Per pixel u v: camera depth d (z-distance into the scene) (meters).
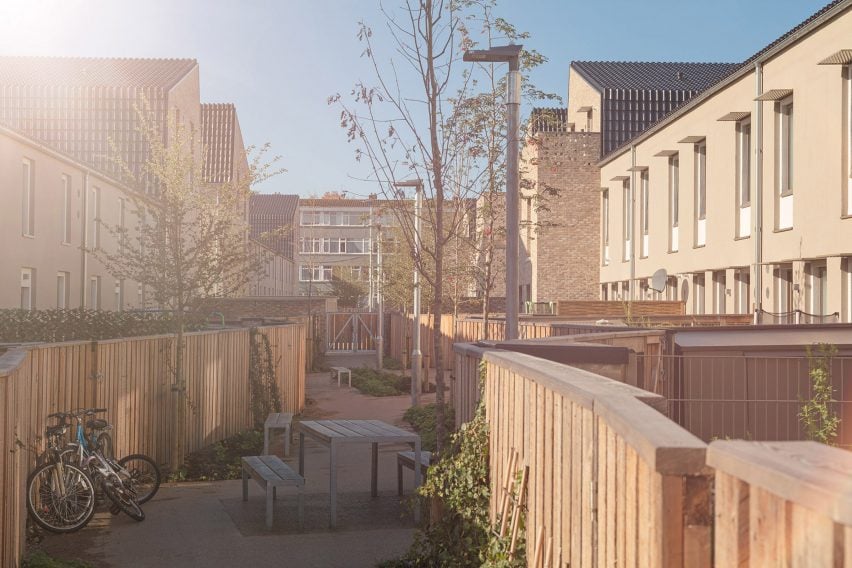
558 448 4.34
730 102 24.30
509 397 5.77
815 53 19.27
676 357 8.92
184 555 8.71
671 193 30.02
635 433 2.71
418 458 10.51
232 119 56.97
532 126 18.62
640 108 39.19
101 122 38.75
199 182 18.59
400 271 39.09
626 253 35.62
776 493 1.83
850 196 18.08
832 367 8.93
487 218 19.70
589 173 39.69
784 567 1.86
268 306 44.81
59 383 10.23
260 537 9.41
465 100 11.04
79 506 9.66
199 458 15.23
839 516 1.55
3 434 6.47
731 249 24.39
